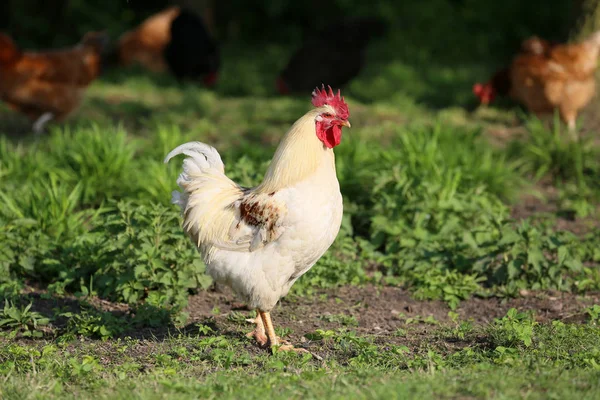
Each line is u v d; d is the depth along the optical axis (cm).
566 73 2009
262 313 953
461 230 1322
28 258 1185
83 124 2027
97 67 1995
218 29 3509
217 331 1026
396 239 1341
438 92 2584
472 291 1187
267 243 898
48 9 3238
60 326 1038
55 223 1292
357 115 2241
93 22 3250
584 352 892
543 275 1201
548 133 1858
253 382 803
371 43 3238
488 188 1589
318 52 2505
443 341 980
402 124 2117
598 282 1198
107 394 775
